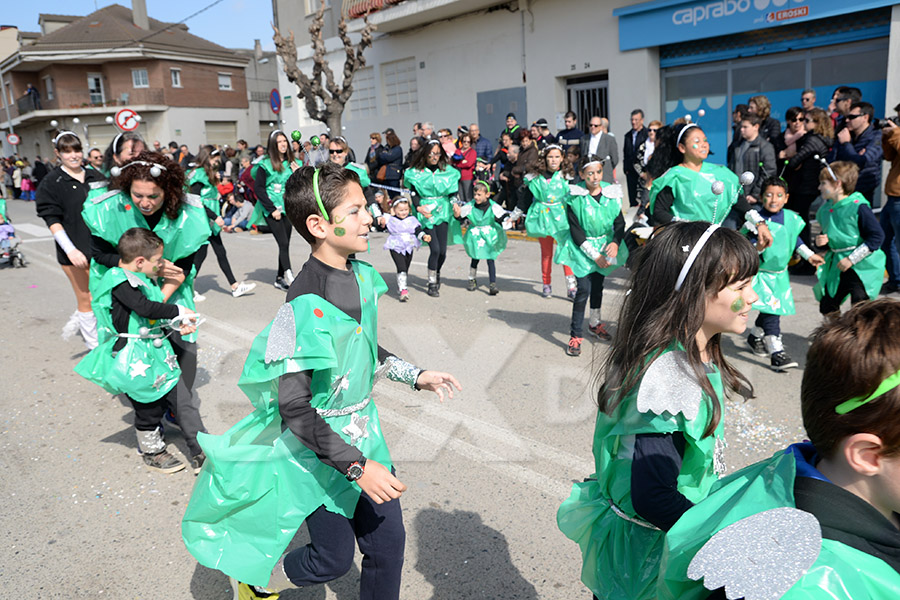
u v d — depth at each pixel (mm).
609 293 7605
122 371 3709
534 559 3018
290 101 20219
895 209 6738
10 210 24234
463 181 11852
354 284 2152
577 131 11836
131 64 35500
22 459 4246
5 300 8891
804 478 1107
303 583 2271
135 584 2984
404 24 16047
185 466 4086
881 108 10172
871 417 1035
